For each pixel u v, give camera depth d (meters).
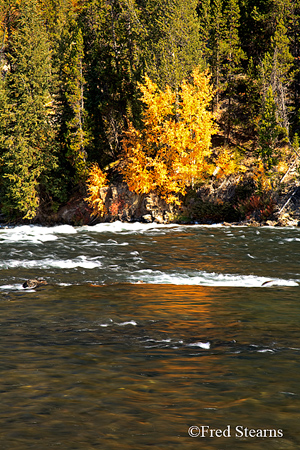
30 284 14.06
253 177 43.69
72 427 5.31
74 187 53.12
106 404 5.90
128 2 53.41
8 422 5.43
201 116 45.53
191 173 45.56
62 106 53.00
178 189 45.16
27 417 5.55
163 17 49.53
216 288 13.91
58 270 17.06
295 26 52.59
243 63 57.16
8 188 49.84
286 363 7.42
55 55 57.50
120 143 54.00
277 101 46.09
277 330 9.36
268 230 33.19
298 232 31.31
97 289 13.70
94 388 6.41
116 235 29.58
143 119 47.09
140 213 47.00
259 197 42.34
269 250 22.64
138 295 12.84
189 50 50.38
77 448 4.87
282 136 48.59
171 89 47.75
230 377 6.81
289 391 6.31
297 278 15.73
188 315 10.60
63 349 8.17
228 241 26.27
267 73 47.31
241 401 6.00
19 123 50.38
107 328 9.56
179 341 8.66
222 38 53.44
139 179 45.91
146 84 46.06
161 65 47.75
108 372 7.02
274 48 48.69
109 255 20.95
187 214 45.88
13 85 51.56
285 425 5.38
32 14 52.53
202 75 51.16
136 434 5.16
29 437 5.09
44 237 27.56
